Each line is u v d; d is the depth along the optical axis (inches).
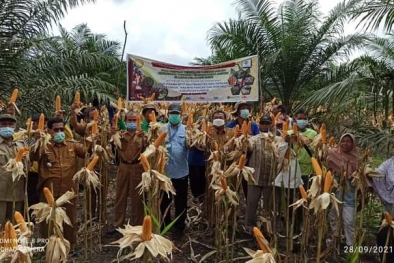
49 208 108.4
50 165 188.4
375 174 169.3
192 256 194.5
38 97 350.6
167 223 227.3
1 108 327.3
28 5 338.0
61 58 393.7
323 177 129.8
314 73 529.3
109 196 303.6
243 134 186.5
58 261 97.6
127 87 330.6
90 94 388.8
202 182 260.1
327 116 289.9
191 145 219.1
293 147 213.3
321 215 129.7
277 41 525.3
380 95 272.4
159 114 314.0
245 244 213.0
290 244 158.2
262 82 531.2
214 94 327.3
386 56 357.1
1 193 182.4
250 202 220.8
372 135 235.5
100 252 203.2
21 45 332.8
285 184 212.8
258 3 521.3
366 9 235.9
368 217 209.6
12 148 184.9
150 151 146.8
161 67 329.7
